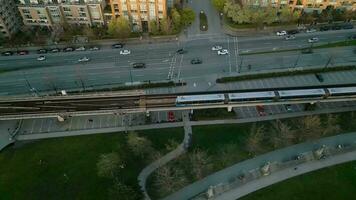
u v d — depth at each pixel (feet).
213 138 470.39
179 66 577.84
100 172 415.64
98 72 572.10
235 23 640.99
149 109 479.82
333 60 580.30
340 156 450.30
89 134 479.41
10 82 557.74
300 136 466.70
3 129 489.26
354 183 423.64
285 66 571.28
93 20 636.89
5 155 457.68
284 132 456.86
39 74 572.10
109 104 489.26
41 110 483.51
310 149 458.09
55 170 437.99
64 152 457.68
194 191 416.05
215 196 410.93
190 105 481.87
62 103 494.18
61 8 616.80
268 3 640.99
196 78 556.10
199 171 428.56
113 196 391.86
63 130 485.97
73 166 441.27
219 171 434.30
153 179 424.87
